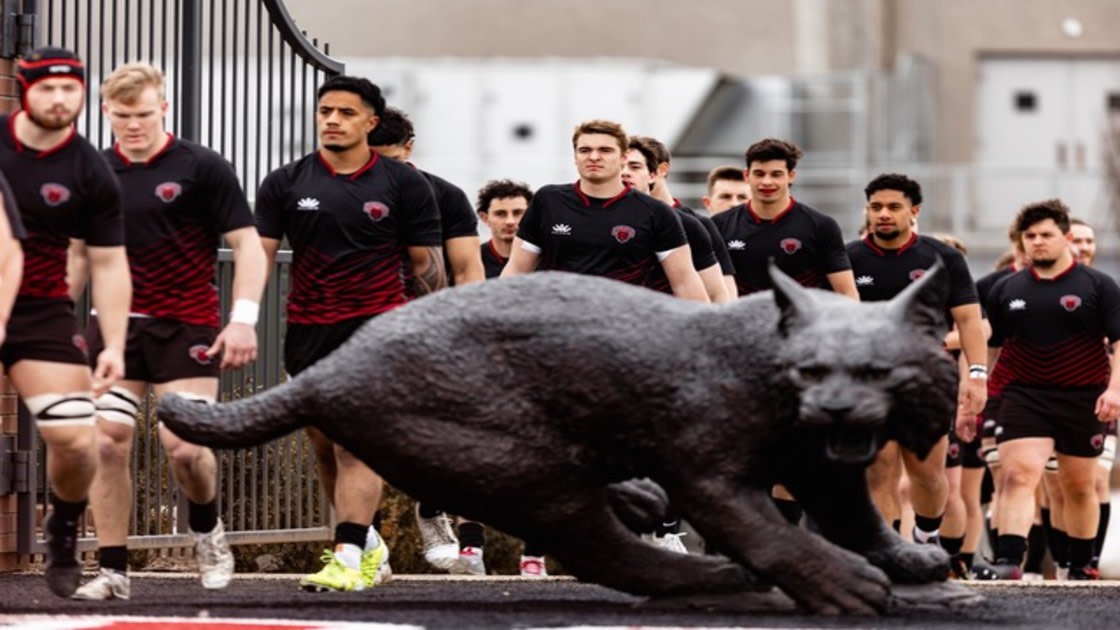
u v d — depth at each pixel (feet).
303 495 83.66
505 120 223.51
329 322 64.23
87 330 59.93
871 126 242.78
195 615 53.93
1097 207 252.83
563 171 222.89
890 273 81.41
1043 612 55.26
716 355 51.88
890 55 262.88
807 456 52.34
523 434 52.24
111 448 59.26
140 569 81.35
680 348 52.03
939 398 50.14
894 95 250.98
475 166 223.10
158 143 59.00
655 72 225.15
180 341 59.16
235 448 53.83
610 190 70.38
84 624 50.88
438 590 64.59
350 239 64.08
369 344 52.95
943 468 82.12
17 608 56.03
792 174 79.36
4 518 75.05
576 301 52.54
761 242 79.10
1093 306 86.02
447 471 52.26
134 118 58.13
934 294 50.37
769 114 230.89
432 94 224.12
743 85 231.09
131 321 59.00
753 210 79.51
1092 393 87.04
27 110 53.62
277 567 85.05
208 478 60.75
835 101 239.91
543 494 52.60
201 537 61.93
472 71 223.71
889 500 81.25
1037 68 274.77
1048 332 86.43
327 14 242.99
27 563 75.66
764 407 51.52
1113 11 275.80
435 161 223.92
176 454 59.62
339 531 63.57
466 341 52.44
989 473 108.06
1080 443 86.94
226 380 79.51
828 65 259.60
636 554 54.29
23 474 75.10
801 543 52.08
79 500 55.93
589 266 70.23
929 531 83.10
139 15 76.43
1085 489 87.76
